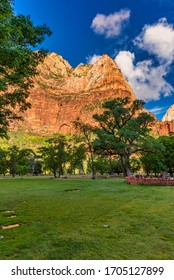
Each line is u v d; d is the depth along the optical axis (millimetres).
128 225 8094
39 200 14812
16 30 8227
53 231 7531
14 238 6941
